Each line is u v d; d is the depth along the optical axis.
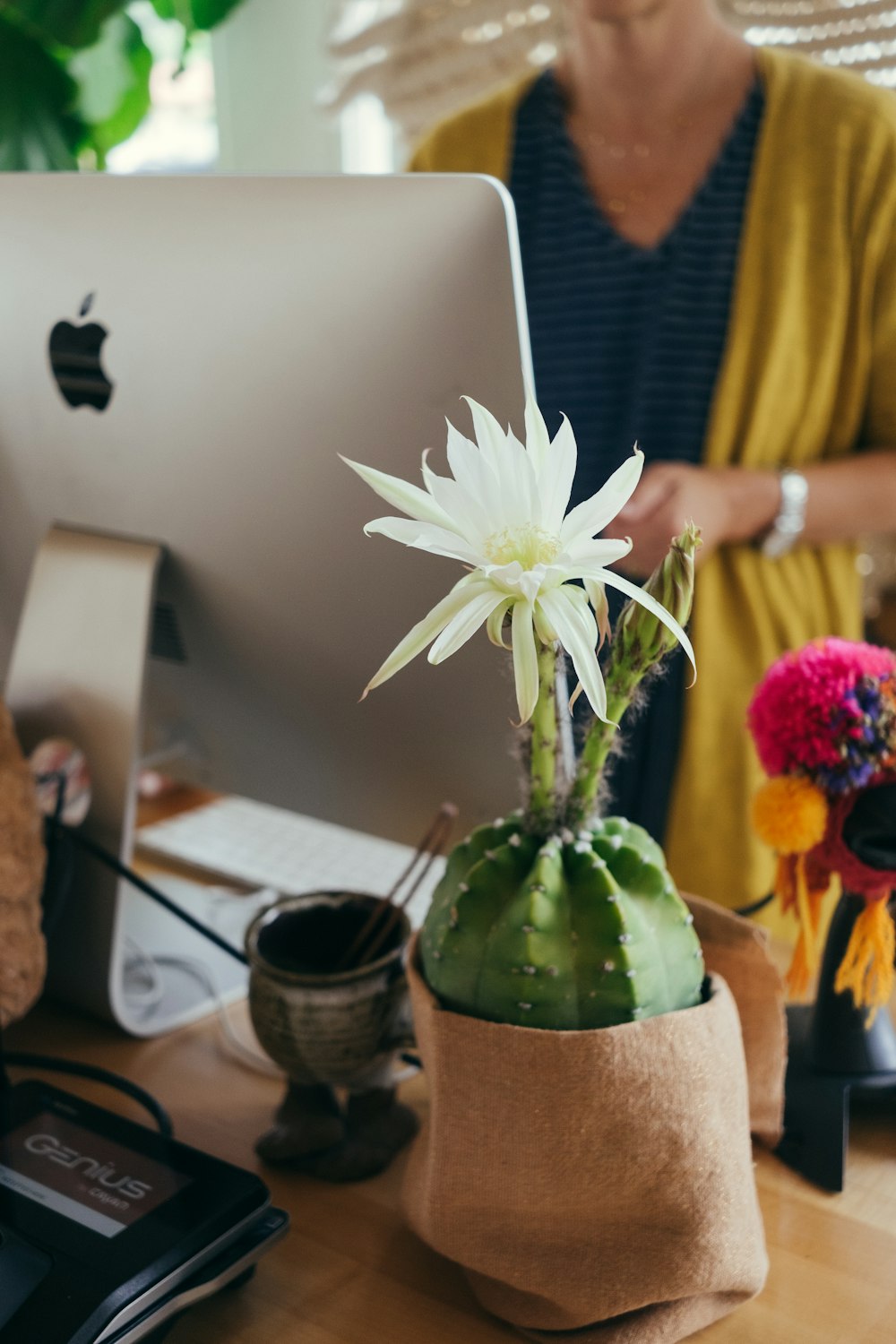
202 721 0.90
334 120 1.95
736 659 1.25
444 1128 0.54
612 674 0.50
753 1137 0.68
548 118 1.34
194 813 1.14
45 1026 0.84
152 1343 0.52
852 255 1.22
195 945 0.92
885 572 1.61
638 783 1.27
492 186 0.58
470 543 0.46
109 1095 0.74
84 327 0.74
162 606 0.83
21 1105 0.65
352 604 0.71
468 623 0.44
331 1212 0.64
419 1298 0.58
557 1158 0.52
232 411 0.69
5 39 1.91
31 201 0.75
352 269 0.62
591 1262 0.54
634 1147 0.52
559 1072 0.51
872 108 1.20
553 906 0.51
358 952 0.69
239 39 2.17
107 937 0.81
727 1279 0.54
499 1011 0.53
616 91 1.28
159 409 0.73
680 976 0.54
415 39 1.78
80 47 1.92
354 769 0.81
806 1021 0.73
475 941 0.54
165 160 2.37
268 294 0.65
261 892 0.97
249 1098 0.75
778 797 0.64
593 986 0.51
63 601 0.83
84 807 0.80
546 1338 0.55
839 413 1.30
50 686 0.84
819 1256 0.60
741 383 1.25
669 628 0.46
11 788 0.69
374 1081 0.67
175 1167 0.59
